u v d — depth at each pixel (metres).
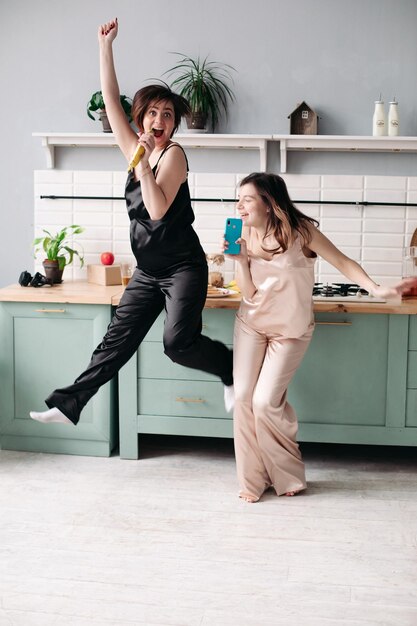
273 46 4.05
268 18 4.04
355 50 4.00
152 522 2.95
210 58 4.09
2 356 3.70
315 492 3.29
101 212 4.22
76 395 3.22
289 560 2.66
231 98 4.09
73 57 4.17
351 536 2.86
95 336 3.62
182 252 3.13
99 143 4.09
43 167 4.25
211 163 4.13
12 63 4.21
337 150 4.05
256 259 3.19
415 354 3.49
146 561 2.64
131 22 4.11
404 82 4.00
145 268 3.20
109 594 2.42
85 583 2.48
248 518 3.01
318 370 3.54
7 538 2.79
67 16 4.15
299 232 3.13
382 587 2.49
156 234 3.07
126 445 3.66
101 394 3.64
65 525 2.91
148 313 3.27
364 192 4.06
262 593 2.44
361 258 4.11
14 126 4.25
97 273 4.02
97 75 4.17
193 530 2.89
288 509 3.10
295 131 3.97
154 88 3.03
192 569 2.59
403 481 3.43
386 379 3.52
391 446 3.93
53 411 3.19
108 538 2.81
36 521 2.94
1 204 4.30
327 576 2.55
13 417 3.73
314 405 3.56
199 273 3.16
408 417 3.53
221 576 2.54
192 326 3.16
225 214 4.14
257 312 3.19
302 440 3.58
